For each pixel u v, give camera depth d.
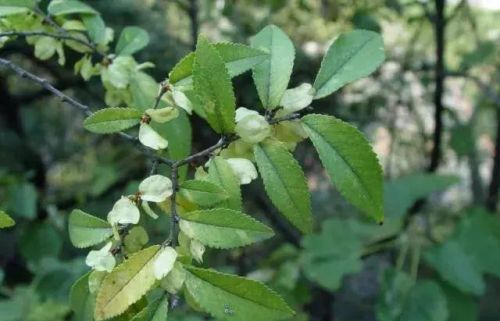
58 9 0.23
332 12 0.53
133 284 0.14
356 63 0.17
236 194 0.16
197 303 0.15
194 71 0.15
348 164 0.16
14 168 0.65
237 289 0.14
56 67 0.54
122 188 0.59
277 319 0.14
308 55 0.56
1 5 0.22
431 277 0.41
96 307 0.14
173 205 0.15
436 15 0.48
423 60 0.60
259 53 0.17
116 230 0.15
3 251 0.62
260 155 0.16
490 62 0.61
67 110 0.74
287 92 0.17
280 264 0.50
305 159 0.64
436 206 0.71
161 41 0.52
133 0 0.52
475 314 0.38
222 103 0.15
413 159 0.71
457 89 0.73
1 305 0.44
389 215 0.41
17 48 0.49
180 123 0.20
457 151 0.52
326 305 0.58
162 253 0.14
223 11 0.52
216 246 0.15
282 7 0.51
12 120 0.66
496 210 0.59
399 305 0.36
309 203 0.16
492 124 0.72
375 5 0.53
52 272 0.43
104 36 0.24
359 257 0.41
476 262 0.38
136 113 0.17
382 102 0.62
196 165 0.17
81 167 0.74
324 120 0.16
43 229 0.44
